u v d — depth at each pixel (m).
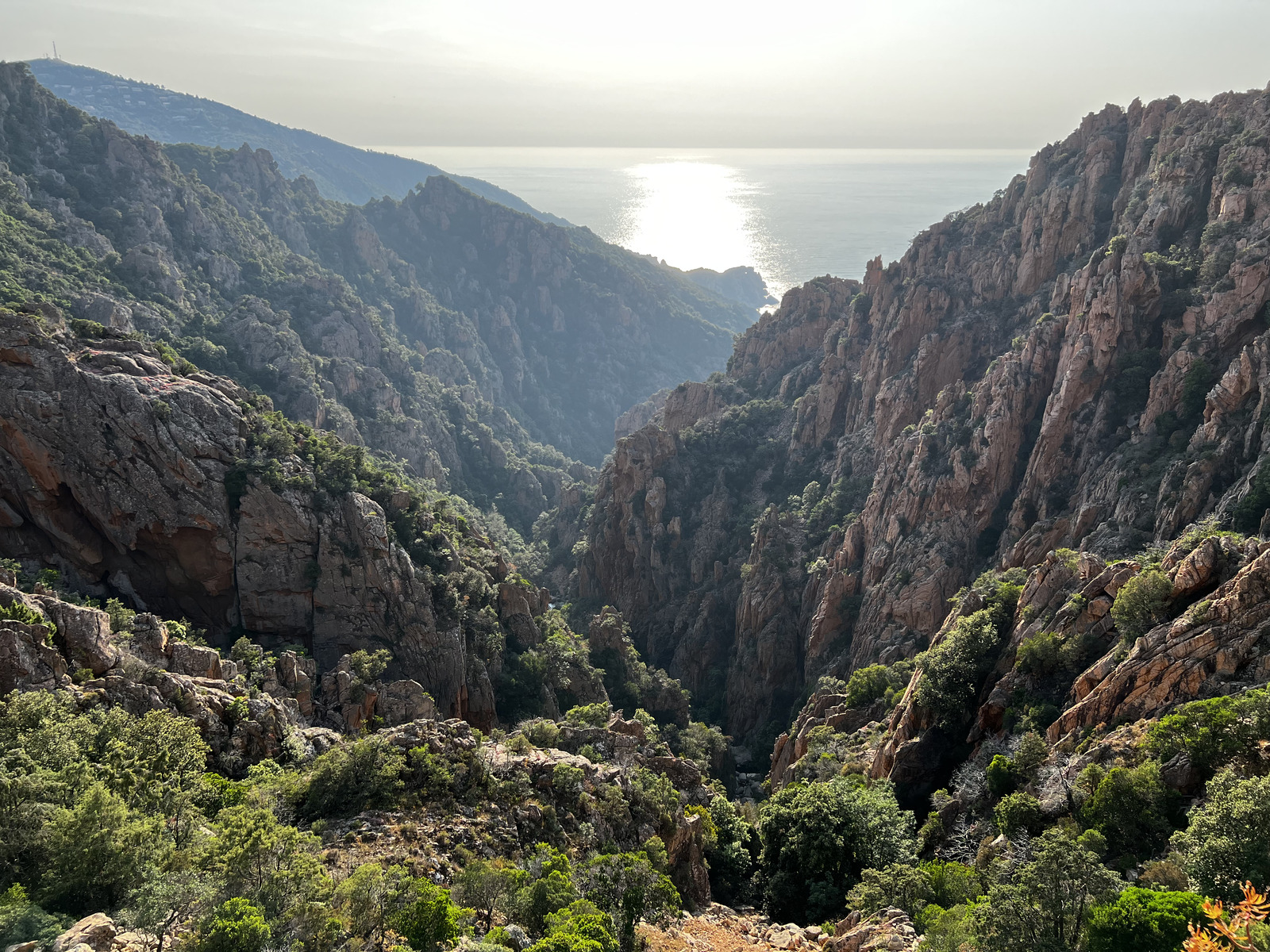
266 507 93.19
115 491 89.00
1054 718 60.78
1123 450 101.50
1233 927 22.81
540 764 58.72
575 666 115.56
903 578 116.81
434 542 109.44
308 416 176.38
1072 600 67.44
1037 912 34.69
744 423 191.50
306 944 33.25
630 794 60.53
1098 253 121.88
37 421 87.06
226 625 93.50
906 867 51.47
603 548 178.00
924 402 145.88
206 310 197.88
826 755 84.50
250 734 58.97
